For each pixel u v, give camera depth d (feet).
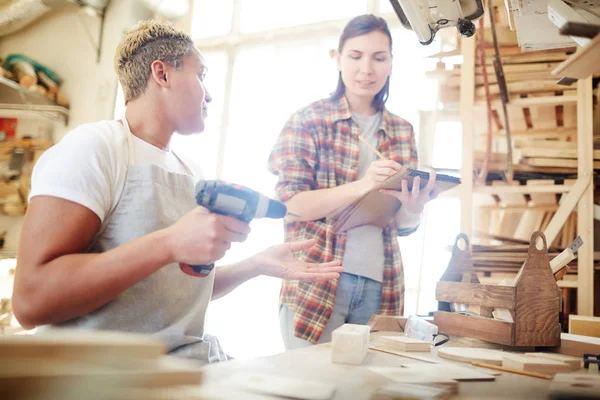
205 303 3.98
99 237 3.53
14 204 14.61
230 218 2.82
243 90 14.44
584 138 8.81
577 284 8.45
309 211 5.61
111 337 1.37
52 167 3.23
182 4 15.21
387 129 6.36
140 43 3.88
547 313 3.50
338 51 6.27
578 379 2.24
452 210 10.74
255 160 14.03
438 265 10.83
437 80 10.53
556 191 8.85
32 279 2.96
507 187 9.11
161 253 2.91
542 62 9.15
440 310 4.46
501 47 9.39
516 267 8.76
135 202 3.55
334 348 2.74
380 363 2.78
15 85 14.07
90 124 3.72
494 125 9.46
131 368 1.31
